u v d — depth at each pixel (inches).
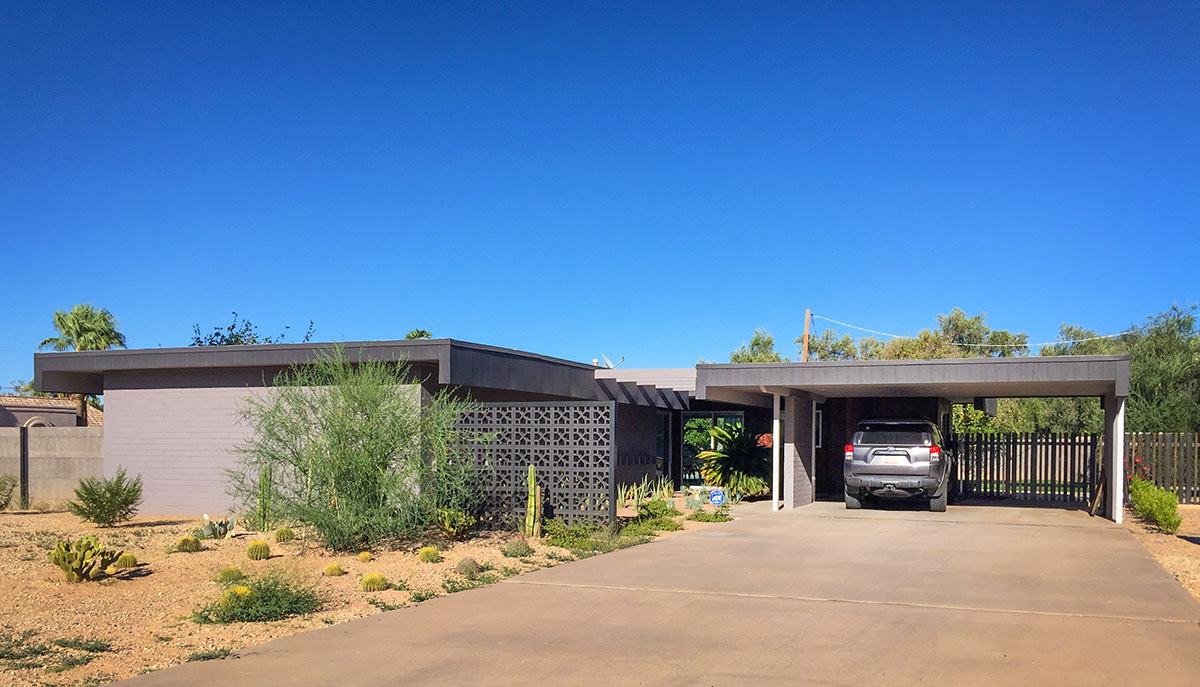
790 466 802.8
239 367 671.8
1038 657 278.2
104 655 278.5
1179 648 289.7
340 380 522.0
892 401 987.9
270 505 532.1
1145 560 482.9
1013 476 930.1
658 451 1074.1
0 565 419.8
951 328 2191.2
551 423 581.3
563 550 510.6
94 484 619.5
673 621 329.4
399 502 498.6
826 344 2197.3
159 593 367.6
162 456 690.8
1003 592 386.6
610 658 277.7
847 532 615.2
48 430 746.2
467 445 589.9
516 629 317.1
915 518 719.7
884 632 311.4
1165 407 1106.7
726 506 800.9
